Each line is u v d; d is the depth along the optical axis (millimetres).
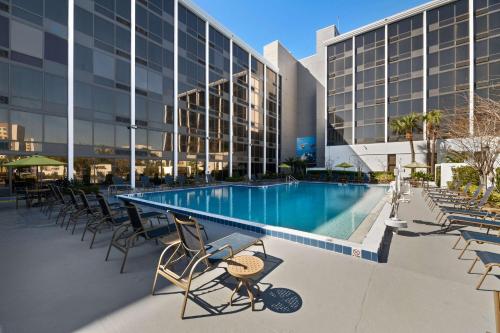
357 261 3848
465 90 22172
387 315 2465
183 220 3088
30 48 12562
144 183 16609
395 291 2926
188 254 3432
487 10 21453
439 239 4930
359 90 28094
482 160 10906
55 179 13406
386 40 26234
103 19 15688
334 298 2791
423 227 5906
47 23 13188
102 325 2340
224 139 25672
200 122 22906
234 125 27109
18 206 9234
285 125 36562
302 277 3307
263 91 31875
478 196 9008
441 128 22766
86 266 3691
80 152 14484
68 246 4602
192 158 22031
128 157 17078
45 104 13062
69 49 14023
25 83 12391
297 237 4895
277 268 3598
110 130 16016
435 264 3693
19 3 12227
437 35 23609
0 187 11641
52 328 2283
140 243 4621
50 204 8320
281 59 35625
